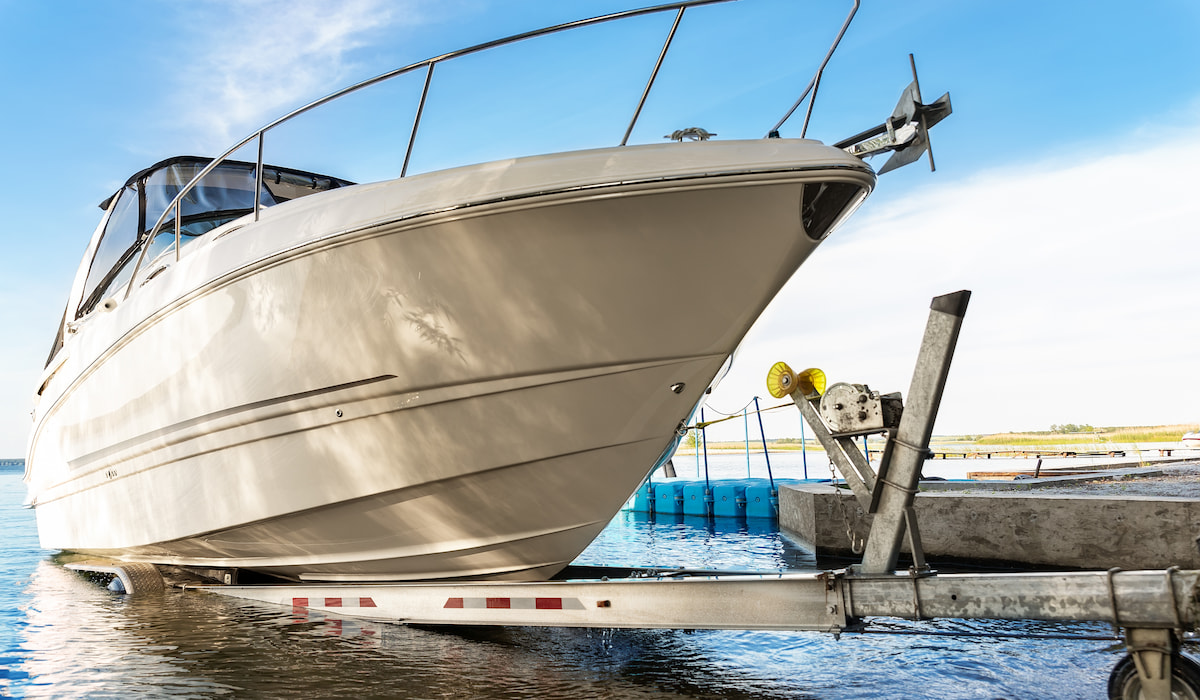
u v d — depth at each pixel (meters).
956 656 3.13
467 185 3.00
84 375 4.82
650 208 2.85
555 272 3.02
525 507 3.53
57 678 2.98
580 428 3.31
